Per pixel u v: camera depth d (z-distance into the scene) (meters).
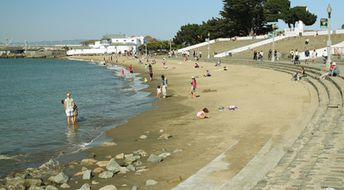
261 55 66.81
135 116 25.50
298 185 9.14
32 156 16.97
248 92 32.56
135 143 17.92
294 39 81.44
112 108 30.22
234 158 12.75
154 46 169.75
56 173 14.06
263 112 22.05
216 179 10.70
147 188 11.58
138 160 14.84
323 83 27.45
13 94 47.41
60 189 12.27
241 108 24.50
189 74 58.97
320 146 12.09
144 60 113.25
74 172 14.05
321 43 71.44
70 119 23.95
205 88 38.47
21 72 100.38
